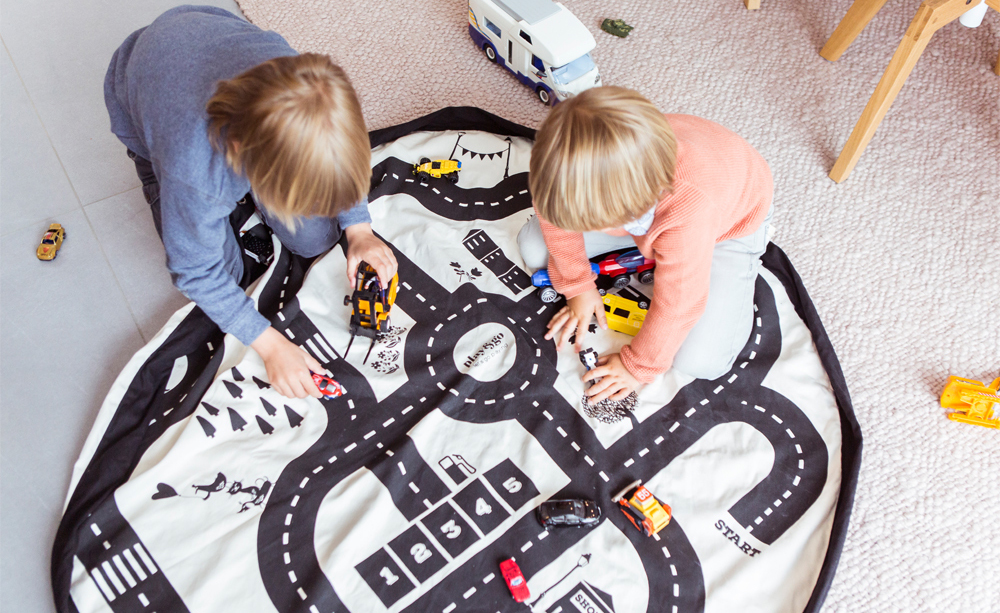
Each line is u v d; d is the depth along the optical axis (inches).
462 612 35.8
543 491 39.6
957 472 42.8
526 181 51.7
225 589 35.9
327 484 39.3
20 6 61.7
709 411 42.6
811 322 45.9
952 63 60.2
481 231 49.3
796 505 39.7
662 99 58.6
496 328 45.3
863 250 51.6
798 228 52.7
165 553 36.7
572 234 41.8
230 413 40.9
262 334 39.3
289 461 39.8
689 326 38.7
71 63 58.7
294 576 36.4
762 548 38.2
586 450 41.0
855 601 38.8
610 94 29.9
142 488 38.2
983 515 41.3
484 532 38.1
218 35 33.0
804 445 41.6
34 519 39.8
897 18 63.0
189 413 41.0
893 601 38.8
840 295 49.7
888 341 47.7
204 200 31.1
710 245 35.4
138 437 40.7
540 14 54.6
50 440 42.7
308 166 26.0
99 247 50.2
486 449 40.8
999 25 61.9
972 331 47.9
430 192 50.8
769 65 60.8
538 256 46.8
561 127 29.3
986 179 54.6
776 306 46.9
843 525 38.5
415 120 54.3
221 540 37.2
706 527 38.8
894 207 53.5
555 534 38.1
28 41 59.7
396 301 46.2
